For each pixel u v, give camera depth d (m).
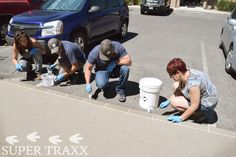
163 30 12.09
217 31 12.59
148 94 4.37
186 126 4.09
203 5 22.06
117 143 3.63
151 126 4.05
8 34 6.61
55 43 4.79
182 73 3.80
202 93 3.94
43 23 6.08
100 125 4.02
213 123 4.30
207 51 8.60
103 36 8.12
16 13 8.17
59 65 5.14
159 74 6.26
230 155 3.51
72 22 6.52
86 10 7.03
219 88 5.68
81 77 5.70
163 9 17.30
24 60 5.39
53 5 7.33
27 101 4.62
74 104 4.58
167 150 3.55
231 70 6.35
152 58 7.52
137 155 3.43
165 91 5.35
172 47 8.91
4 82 5.36
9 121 4.01
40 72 5.58
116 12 8.59
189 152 3.54
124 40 9.59
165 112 4.55
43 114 4.23
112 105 4.60
